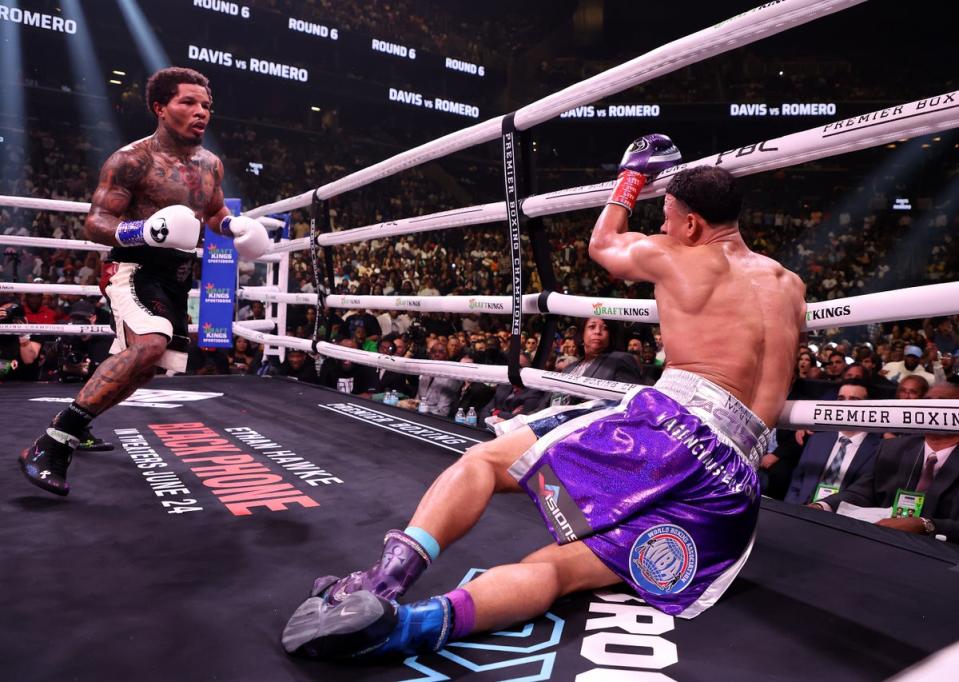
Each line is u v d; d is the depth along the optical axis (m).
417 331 8.82
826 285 17.92
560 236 20.02
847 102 20.16
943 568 1.76
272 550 1.80
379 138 22.59
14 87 16.83
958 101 1.61
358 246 17.72
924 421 1.71
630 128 22.36
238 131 20.22
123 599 1.50
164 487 2.38
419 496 2.32
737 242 1.78
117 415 3.76
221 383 5.36
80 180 17.25
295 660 1.25
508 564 1.58
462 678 1.21
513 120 2.81
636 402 1.62
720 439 1.55
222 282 5.53
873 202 20.05
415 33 22.47
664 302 1.73
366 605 1.20
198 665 1.22
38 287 5.30
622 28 22.45
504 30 24.47
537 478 1.58
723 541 1.53
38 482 2.18
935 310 1.69
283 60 19.88
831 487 2.96
